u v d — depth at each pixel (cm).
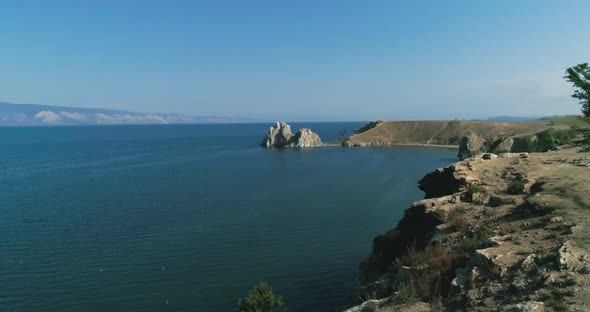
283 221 5738
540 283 1540
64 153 17675
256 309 2588
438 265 2047
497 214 2523
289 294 3456
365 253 4403
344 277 3772
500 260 1784
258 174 10631
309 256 4334
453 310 1609
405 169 11362
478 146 13988
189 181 9431
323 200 7138
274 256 4341
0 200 7281
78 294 3450
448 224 2639
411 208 3209
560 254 1658
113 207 6662
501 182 3166
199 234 5134
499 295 1570
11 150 19500
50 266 4059
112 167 12369
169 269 3991
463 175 3328
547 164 3359
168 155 16512
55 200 7262
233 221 5750
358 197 7375
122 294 3456
